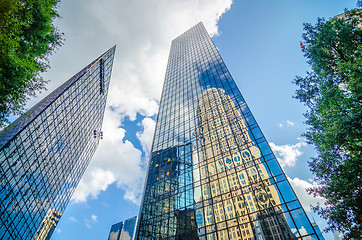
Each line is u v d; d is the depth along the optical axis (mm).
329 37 17594
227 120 37375
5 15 9844
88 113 74562
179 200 29766
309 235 17203
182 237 24672
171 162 38250
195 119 44656
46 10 13391
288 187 21625
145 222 30016
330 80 17672
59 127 53812
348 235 14578
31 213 44719
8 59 10430
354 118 13562
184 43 105062
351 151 15430
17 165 37781
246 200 23562
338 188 15547
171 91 65938
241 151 29719
